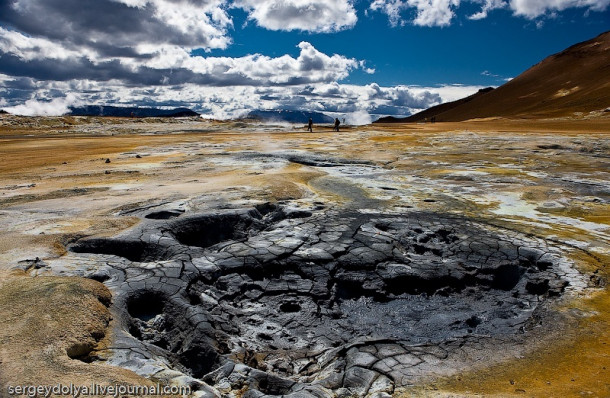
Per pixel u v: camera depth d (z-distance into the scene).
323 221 12.02
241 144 33.28
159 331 7.20
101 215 12.04
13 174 20.69
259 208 12.92
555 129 48.91
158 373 5.34
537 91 139.00
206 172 19.55
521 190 15.99
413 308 8.33
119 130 68.56
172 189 15.34
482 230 11.45
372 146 30.67
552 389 5.18
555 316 7.12
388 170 20.83
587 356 5.90
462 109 162.12
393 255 9.86
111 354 5.77
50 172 20.91
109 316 6.70
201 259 9.23
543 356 5.98
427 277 9.08
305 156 24.66
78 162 24.72
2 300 6.54
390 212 13.07
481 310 8.16
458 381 5.43
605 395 5.03
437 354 6.16
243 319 7.66
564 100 115.06
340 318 7.97
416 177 18.95
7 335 5.59
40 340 5.54
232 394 5.33
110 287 7.78
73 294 6.77
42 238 9.88
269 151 27.45
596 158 23.66
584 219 12.45
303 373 6.14
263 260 9.34
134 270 8.52
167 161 23.73
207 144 33.88
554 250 10.01
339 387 5.48
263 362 6.40
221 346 6.69
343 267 9.34
